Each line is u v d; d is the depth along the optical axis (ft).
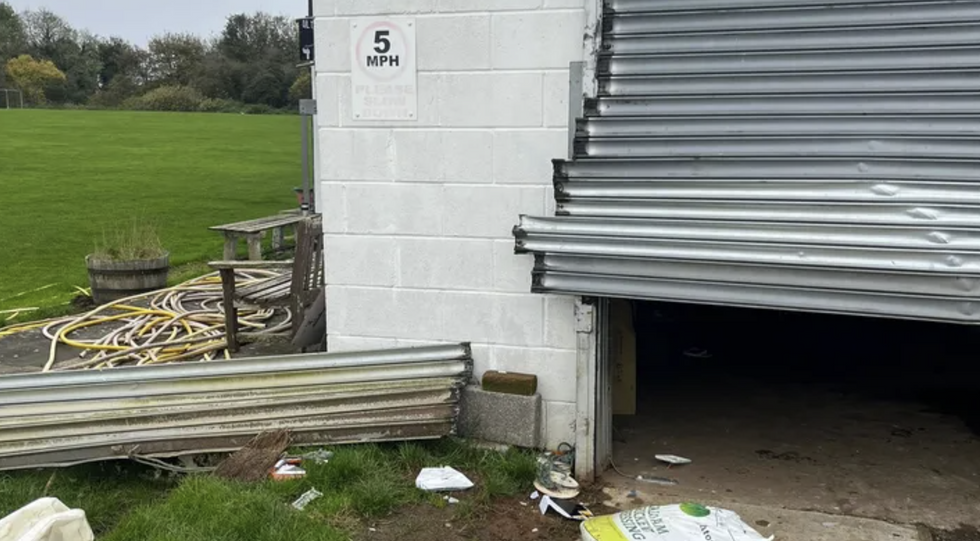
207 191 59.16
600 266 12.12
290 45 209.05
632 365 16.14
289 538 10.65
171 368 13.44
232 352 18.62
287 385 13.39
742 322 24.34
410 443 13.32
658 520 10.18
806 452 14.44
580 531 11.00
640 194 11.90
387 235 13.84
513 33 12.67
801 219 11.07
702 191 11.59
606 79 12.03
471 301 13.60
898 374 19.33
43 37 216.95
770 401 17.31
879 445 14.76
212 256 34.01
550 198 12.96
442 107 13.20
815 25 11.06
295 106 191.21
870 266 10.71
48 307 24.90
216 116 163.22
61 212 47.73
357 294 14.16
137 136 110.22
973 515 12.02
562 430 13.43
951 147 10.62
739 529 10.03
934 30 10.57
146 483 13.08
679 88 11.75
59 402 13.24
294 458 12.76
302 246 17.19
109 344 19.99
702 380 18.88
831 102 11.11
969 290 10.37
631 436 15.14
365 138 13.66
